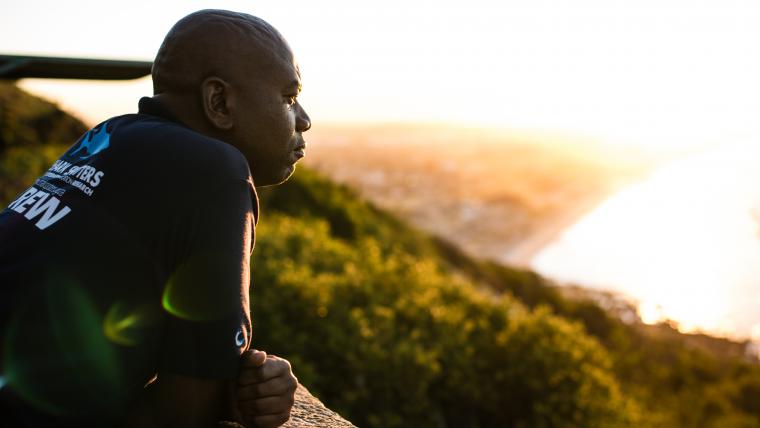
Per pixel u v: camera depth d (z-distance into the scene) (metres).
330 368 4.67
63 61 2.89
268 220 8.80
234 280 0.95
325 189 16.11
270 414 1.05
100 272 0.93
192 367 0.93
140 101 1.13
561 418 5.40
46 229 0.98
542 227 165.12
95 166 1.02
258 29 1.11
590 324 29.62
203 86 1.07
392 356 4.63
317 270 6.12
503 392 5.52
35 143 13.91
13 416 0.93
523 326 5.80
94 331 0.92
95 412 0.93
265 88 1.09
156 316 0.95
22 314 0.93
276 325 4.68
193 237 0.96
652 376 25.23
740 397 37.91
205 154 1.00
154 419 0.96
